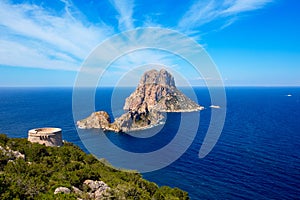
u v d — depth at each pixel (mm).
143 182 39688
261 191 59875
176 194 44562
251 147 92750
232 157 81438
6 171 27625
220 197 57969
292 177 66812
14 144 38688
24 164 29500
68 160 36656
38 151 36031
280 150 89875
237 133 115438
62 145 45875
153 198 33562
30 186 23375
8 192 20781
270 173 69438
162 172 69625
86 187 28312
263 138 106750
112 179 32594
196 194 59250
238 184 63531
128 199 28234
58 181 27719
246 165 74812
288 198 56781
